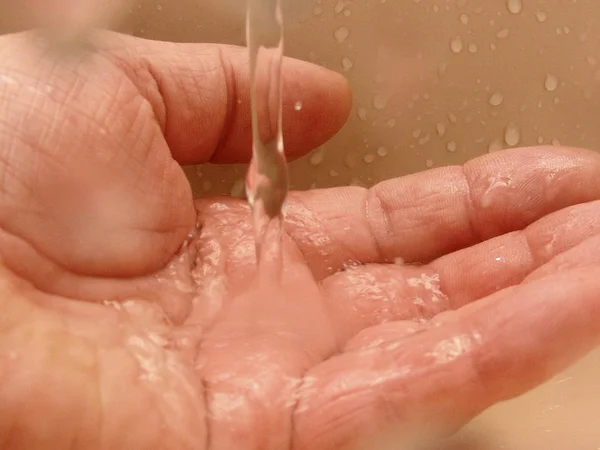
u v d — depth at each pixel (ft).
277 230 0.93
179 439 0.78
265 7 0.87
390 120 1.07
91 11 0.98
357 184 1.08
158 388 0.79
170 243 0.90
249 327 0.87
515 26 1.04
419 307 0.91
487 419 0.83
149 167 0.88
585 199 0.91
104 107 0.86
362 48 1.05
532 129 1.07
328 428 0.78
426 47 1.05
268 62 0.88
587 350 0.76
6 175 0.82
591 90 1.05
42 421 0.75
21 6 0.97
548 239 0.88
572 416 0.84
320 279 0.94
